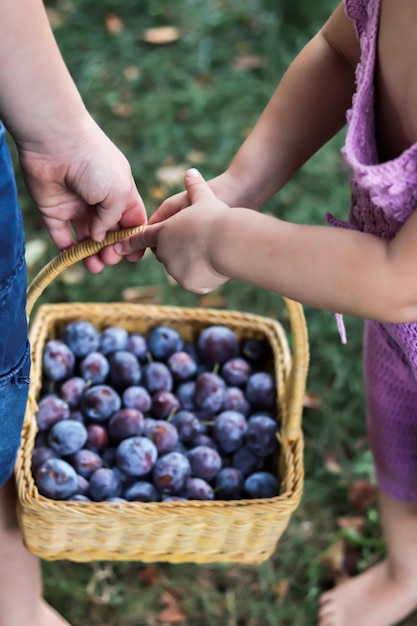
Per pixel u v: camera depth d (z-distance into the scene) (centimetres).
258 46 287
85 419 148
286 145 122
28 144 115
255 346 158
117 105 264
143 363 159
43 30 107
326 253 97
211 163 248
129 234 118
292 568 171
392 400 137
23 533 130
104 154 118
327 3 289
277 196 237
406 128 100
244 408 152
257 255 101
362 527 175
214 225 104
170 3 297
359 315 99
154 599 165
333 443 190
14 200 100
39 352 149
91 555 133
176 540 130
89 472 140
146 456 139
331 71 120
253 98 269
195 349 161
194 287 110
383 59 100
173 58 281
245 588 167
